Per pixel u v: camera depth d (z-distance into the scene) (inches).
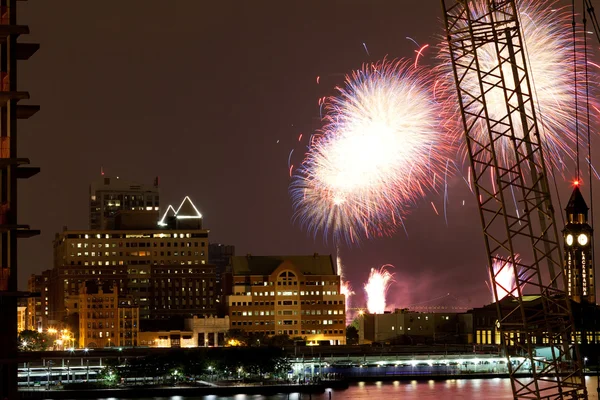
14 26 3880.4
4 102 3932.1
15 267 3875.5
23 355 3887.8
